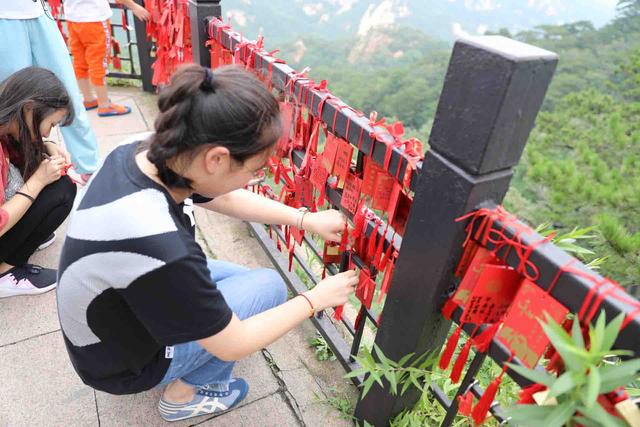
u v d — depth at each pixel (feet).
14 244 5.76
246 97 2.60
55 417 4.81
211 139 2.62
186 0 8.21
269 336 3.54
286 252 7.61
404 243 3.40
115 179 2.98
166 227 2.87
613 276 23.35
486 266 2.83
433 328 3.61
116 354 3.64
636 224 27.71
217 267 5.01
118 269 2.90
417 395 4.46
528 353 2.77
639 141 34.81
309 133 5.17
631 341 2.23
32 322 5.81
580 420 2.29
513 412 2.41
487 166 2.61
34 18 6.77
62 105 5.60
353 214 4.27
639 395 3.11
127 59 13.39
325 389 5.37
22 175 5.71
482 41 2.46
